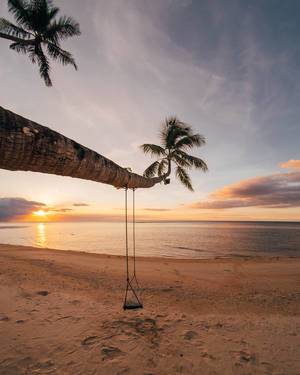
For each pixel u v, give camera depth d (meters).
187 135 14.26
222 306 6.75
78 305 6.30
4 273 10.05
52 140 1.74
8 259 14.15
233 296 7.80
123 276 10.56
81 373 3.35
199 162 13.91
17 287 7.86
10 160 1.54
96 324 5.06
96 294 7.58
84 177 2.52
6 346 4.07
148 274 11.10
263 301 7.27
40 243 43.25
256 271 12.06
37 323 5.04
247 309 6.50
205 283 9.64
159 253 28.78
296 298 7.66
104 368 3.47
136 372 3.38
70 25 12.28
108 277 10.30
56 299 6.75
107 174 2.87
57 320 5.22
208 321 5.42
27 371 3.38
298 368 3.54
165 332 4.73
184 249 32.94
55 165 1.90
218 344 4.25
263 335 4.68
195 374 3.35
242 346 4.19
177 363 3.62
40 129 1.66
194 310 6.35
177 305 6.76
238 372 3.41
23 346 4.08
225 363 3.63
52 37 12.48
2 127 1.37
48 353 3.87
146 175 14.65
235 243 41.88
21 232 93.19
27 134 1.52
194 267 13.06
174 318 5.56
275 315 6.00
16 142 1.46
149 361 3.66
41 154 1.68
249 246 36.62
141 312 5.92
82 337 4.44
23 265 12.22
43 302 6.44
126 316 5.60
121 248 34.62
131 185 4.22
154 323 5.20
